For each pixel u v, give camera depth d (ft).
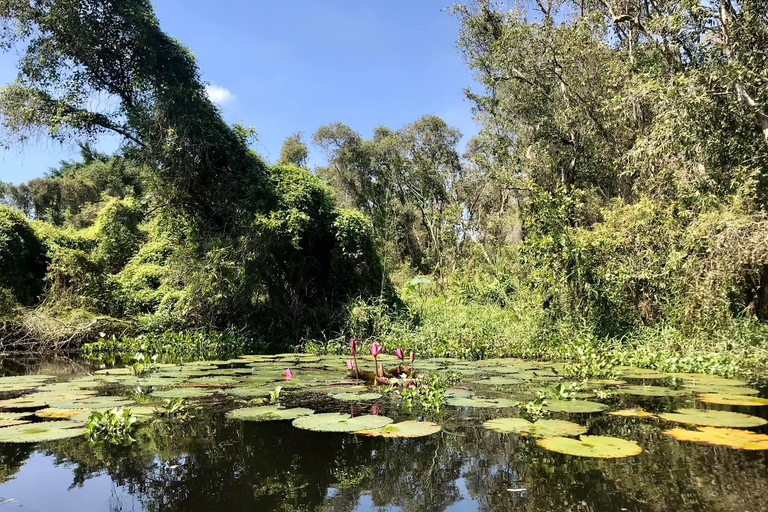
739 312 18.99
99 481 5.16
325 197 31.76
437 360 18.24
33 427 7.55
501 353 20.72
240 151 30.12
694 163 20.35
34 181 86.63
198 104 28.81
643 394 10.09
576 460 5.66
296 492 4.77
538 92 35.14
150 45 27.63
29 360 20.99
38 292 35.14
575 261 20.88
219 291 26.78
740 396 9.88
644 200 21.39
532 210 23.29
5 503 4.49
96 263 32.17
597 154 31.27
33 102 27.30
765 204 18.88
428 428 7.09
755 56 19.34
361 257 30.76
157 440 6.89
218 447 6.48
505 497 4.49
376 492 4.73
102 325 27.78
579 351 15.12
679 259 17.98
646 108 25.43
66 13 26.25
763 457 5.62
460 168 76.59
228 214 28.78
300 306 29.27
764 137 19.38
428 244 60.85
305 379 13.32
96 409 9.11
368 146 80.53
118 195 82.94
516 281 27.96
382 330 26.71
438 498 4.52
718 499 4.30
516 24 33.63
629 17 27.09
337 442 6.72
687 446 6.13
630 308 20.54
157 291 31.63
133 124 27.32
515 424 7.41
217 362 17.93
